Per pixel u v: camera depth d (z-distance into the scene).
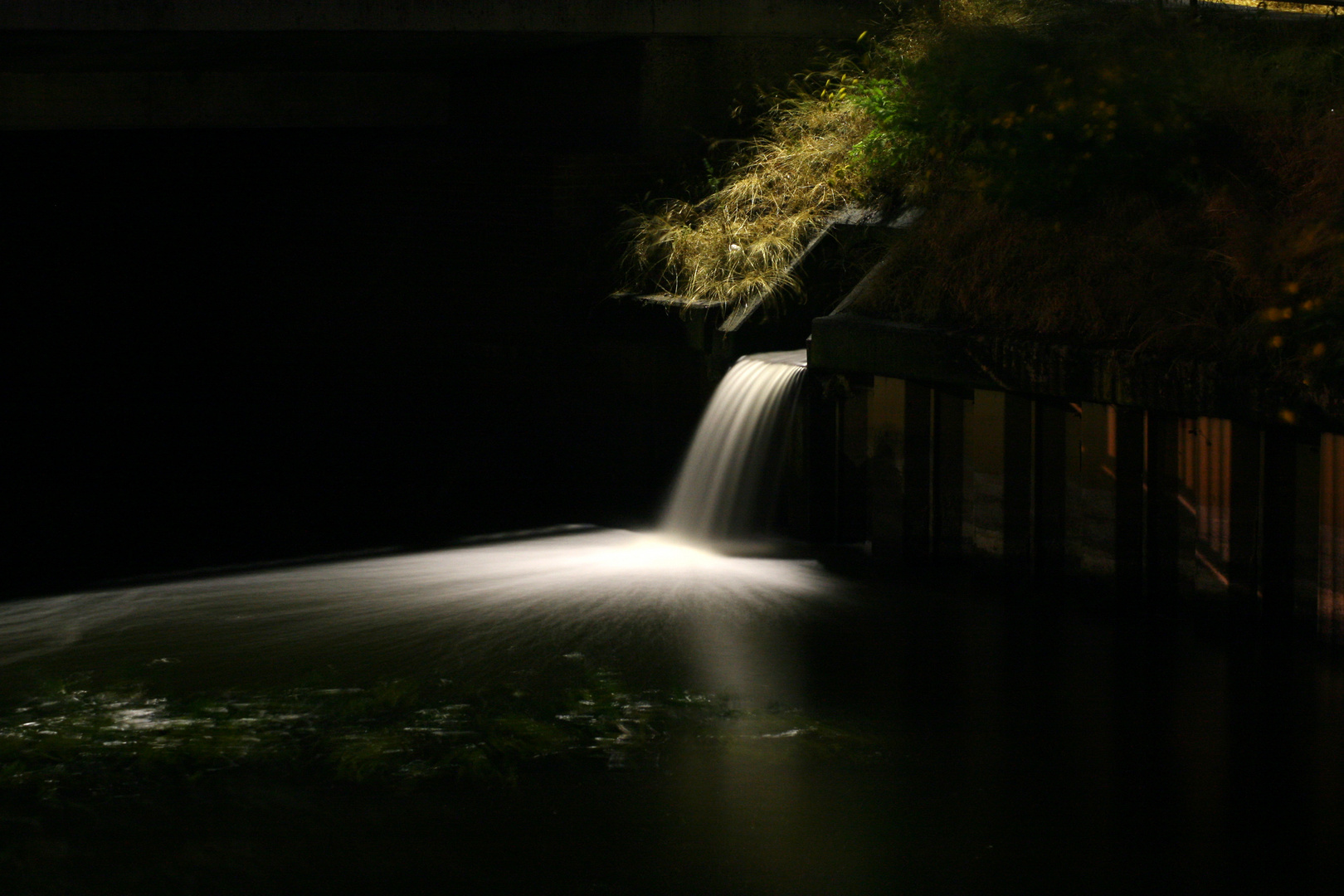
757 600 11.73
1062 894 6.58
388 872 6.75
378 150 16.53
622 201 16.05
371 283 16.53
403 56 17.20
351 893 6.57
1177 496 10.72
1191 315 10.36
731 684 9.55
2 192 18.53
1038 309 11.40
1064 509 11.64
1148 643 10.30
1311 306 9.47
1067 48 13.10
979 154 12.46
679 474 15.03
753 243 14.80
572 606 11.66
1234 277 10.32
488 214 15.97
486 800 7.54
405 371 16.42
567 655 10.27
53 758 8.04
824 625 10.98
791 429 13.61
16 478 17.00
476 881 6.66
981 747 8.36
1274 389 9.59
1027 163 11.70
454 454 16.27
